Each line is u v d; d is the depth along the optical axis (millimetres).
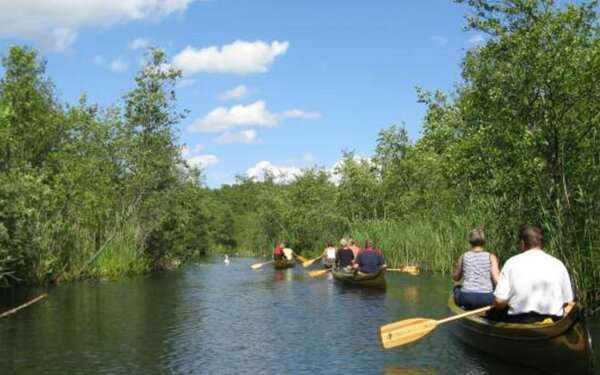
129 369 8898
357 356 9469
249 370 8750
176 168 31344
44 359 9531
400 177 32219
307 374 8469
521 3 13281
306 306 15188
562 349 7586
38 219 20391
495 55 13773
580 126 12781
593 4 12844
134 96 27594
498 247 14711
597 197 12523
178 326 12461
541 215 12914
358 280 19328
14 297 17969
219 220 66562
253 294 18312
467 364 8773
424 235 25312
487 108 14062
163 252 33031
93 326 12523
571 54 12461
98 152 27641
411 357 9281
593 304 12258
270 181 55625
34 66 25109
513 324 8156
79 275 24016
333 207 40000
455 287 10930
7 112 21188
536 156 13141
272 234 49344
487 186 14570
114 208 28016
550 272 8023
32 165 25453
